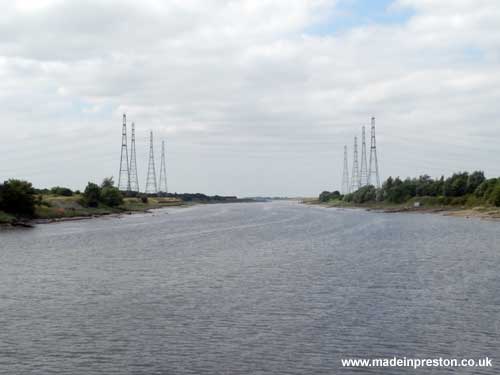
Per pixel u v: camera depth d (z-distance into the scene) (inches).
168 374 857.5
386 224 4566.9
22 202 5098.4
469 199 6761.8
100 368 884.6
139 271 1915.6
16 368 887.1
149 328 1116.5
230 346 990.4
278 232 3880.4
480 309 1257.4
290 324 1134.4
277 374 855.1
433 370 869.2
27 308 1311.5
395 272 1822.1
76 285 1631.4
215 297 1422.2
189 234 3735.2
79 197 7116.1
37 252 2581.2
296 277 1737.2
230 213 7824.8
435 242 2896.2
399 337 1037.8
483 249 2522.1
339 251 2522.1
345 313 1226.6
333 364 896.3
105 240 3250.5
